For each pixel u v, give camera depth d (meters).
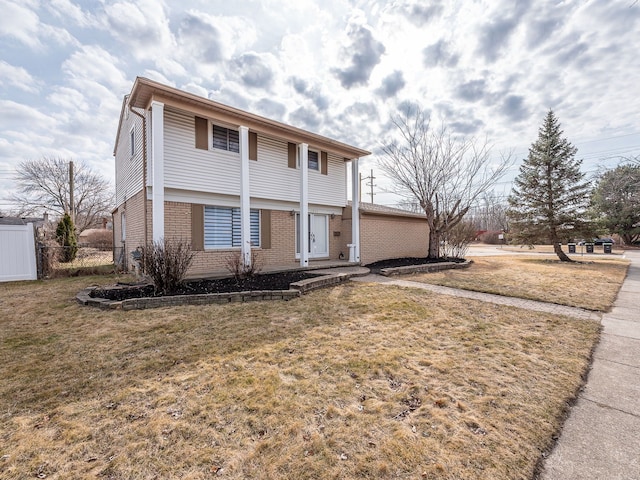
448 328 4.68
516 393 2.85
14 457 2.03
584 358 3.66
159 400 2.69
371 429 2.31
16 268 9.36
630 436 2.29
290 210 11.62
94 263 12.55
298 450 2.09
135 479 1.86
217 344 3.96
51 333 4.40
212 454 2.06
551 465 2.00
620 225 28.38
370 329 4.59
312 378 3.09
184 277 7.23
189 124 8.73
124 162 11.69
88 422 2.39
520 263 14.22
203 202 9.26
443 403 2.66
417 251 15.55
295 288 6.92
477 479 1.87
